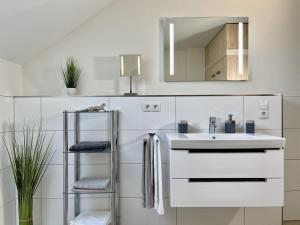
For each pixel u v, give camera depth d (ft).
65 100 7.66
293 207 8.07
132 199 7.64
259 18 8.12
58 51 8.16
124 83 8.20
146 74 8.20
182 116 7.63
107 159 7.69
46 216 7.68
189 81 8.16
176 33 8.14
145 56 8.17
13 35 6.41
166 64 8.15
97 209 7.70
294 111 8.08
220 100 7.64
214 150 6.20
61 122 7.66
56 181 7.68
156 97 7.63
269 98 7.63
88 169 7.69
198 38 8.15
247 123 7.38
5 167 7.06
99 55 8.21
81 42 8.18
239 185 6.09
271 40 8.13
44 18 6.58
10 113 7.43
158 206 6.45
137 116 7.64
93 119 7.64
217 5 8.13
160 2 8.14
